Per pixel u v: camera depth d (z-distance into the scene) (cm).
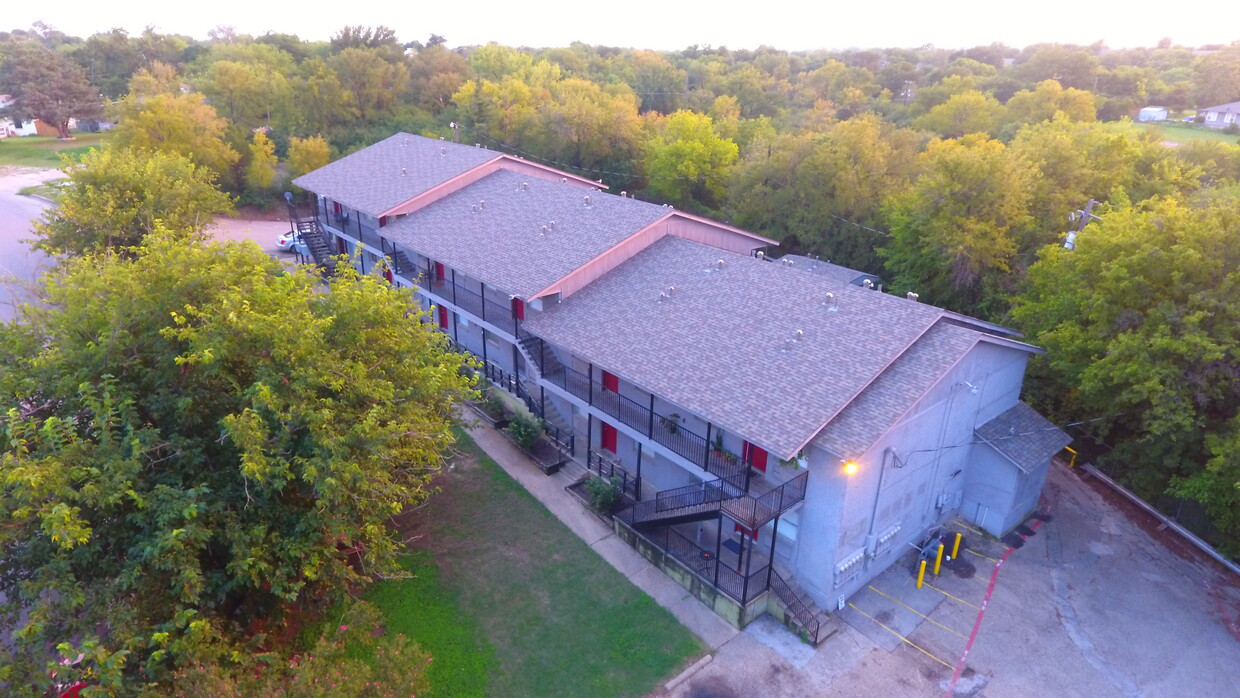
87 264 2136
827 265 4084
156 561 1404
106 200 3544
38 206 5709
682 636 1975
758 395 1980
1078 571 2267
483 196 3653
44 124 9062
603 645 1936
